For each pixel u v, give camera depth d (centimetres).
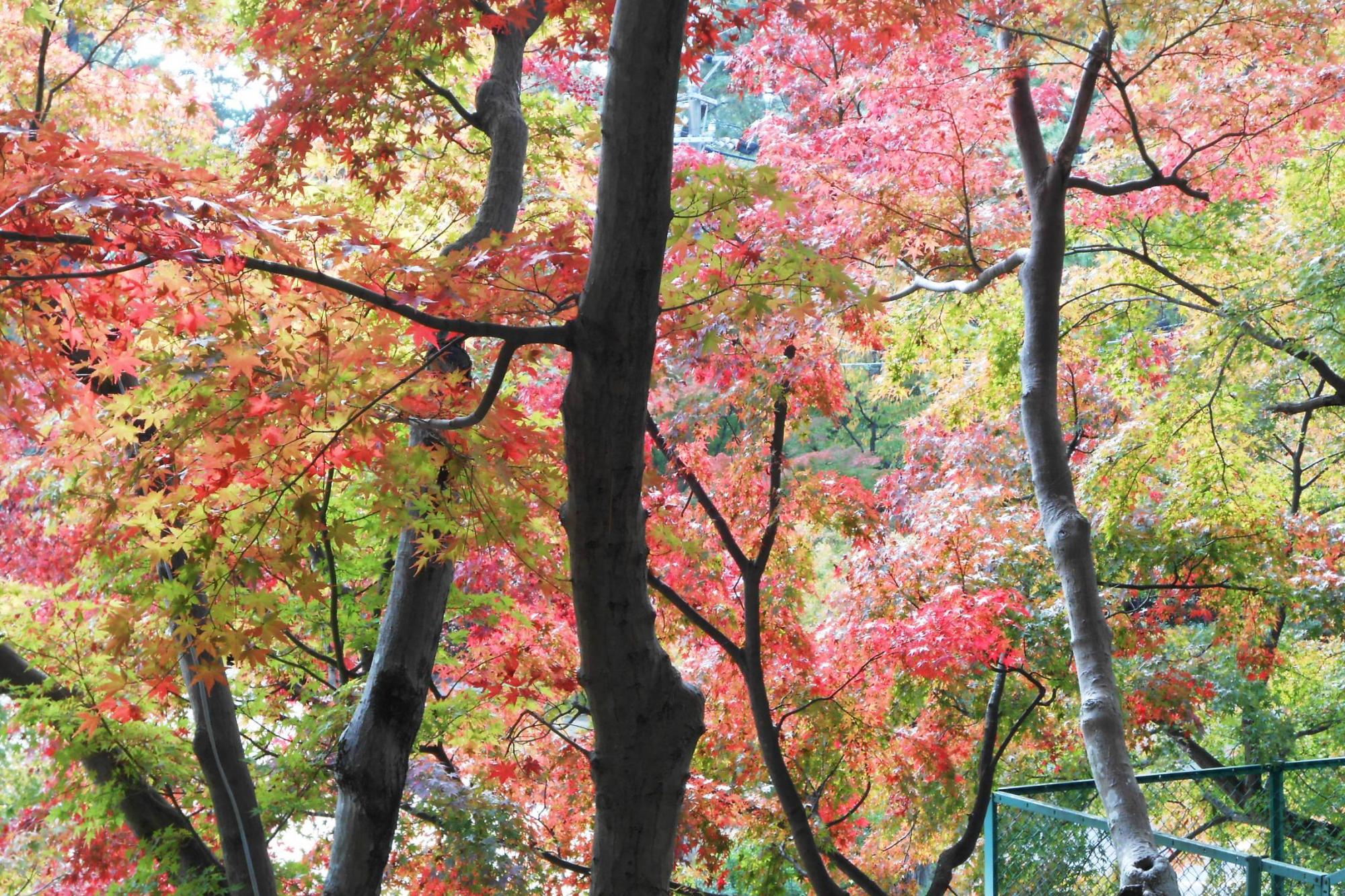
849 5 546
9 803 596
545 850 690
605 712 371
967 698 857
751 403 729
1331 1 653
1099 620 580
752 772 756
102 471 375
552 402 693
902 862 937
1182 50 665
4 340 307
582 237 461
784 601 771
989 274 750
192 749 596
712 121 1808
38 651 563
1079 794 554
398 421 353
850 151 793
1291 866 438
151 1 664
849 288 378
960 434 1044
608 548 353
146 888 555
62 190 272
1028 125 687
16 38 674
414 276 345
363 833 502
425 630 515
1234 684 828
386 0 473
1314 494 1107
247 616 406
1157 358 918
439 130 574
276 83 524
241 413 326
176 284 331
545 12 562
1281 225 834
